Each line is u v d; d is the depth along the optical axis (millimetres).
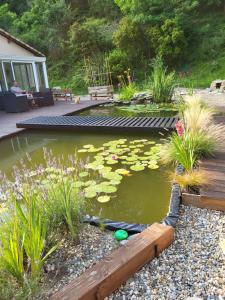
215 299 1348
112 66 14336
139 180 3039
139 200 2629
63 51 17859
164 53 14266
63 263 1680
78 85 15695
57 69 17609
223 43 14484
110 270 1430
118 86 13250
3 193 2182
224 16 15945
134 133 5090
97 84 13586
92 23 18312
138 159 3643
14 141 5207
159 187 2871
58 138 5266
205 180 2393
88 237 1939
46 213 1882
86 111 8422
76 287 1333
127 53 15062
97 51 16469
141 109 7949
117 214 2418
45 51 18750
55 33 18156
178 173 2686
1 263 1414
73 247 1828
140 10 15555
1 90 9703
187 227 1974
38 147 4727
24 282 1370
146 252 1598
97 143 4727
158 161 3516
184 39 14227
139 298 1389
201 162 2848
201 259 1636
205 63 14234
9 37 10109
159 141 4562
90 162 3662
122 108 8430
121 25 15078
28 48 11078
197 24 15703
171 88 8836
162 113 7250
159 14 15258
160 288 1441
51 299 1275
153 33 14383
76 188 2146
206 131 3207
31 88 11266
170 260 1646
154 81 9008
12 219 1617
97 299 1360
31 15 19859
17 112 8031
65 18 18359
